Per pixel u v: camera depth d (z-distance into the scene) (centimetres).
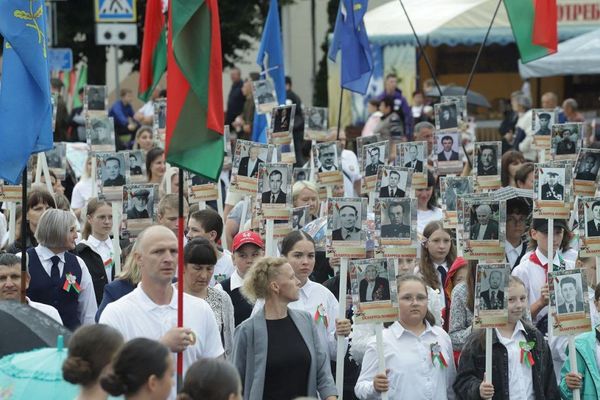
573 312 1221
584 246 1342
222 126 1055
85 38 4266
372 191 1645
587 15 3484
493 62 3906
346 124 3538
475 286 1191
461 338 1275
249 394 1111
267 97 1964
